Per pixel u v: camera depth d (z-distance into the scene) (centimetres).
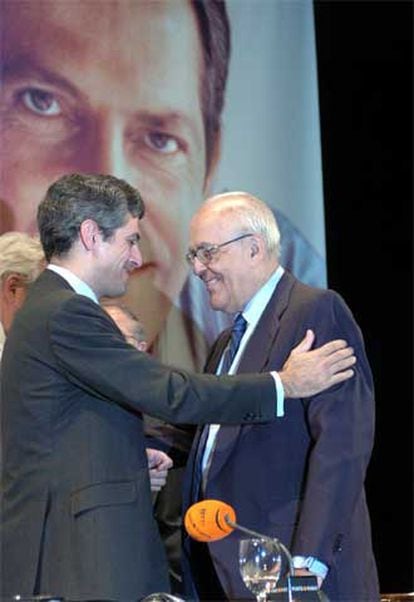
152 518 317
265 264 359
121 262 332
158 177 492
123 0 491
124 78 489
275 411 323
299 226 505
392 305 554
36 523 310
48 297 323
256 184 505
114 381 313
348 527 330
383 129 556
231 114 504
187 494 358
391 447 552
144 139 491
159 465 365
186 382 317
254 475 343
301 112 510
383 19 557
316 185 509
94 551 305
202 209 363
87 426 314
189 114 498
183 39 499
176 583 381
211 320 494
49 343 316
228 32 506
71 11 483
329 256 554
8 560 312
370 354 553
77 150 480
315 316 347
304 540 322
